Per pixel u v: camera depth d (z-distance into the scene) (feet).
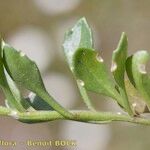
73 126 1.26
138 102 0.31
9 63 0.31
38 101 0.33
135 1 1.53
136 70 0.30
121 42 0.29
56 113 0.31
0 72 0.31
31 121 0.31
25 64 0.31
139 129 1.23
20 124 1.36
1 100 1.24
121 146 1.22
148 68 1.13
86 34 0.33
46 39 1.50
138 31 1.53
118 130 1.25
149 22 1.52
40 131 1.34
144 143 1.22
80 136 1.25
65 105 1.34
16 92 0.32
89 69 0.31
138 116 0.31
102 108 1.30
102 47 1.53
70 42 0.33
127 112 0.31
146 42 1.51
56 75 1.41
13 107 0.32
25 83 0.31
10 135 1.36
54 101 0.31
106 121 0.31
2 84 0.31
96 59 0.31
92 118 0.31
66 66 1.41
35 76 0.31
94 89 0.32
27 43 1.48
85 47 0.31
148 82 0.30
